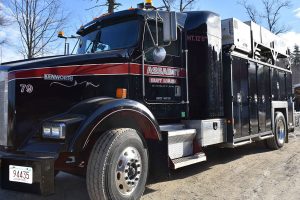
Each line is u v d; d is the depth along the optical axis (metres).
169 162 5.46
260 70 8.76
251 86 8.18
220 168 7.04
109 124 4.68
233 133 7.16
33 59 5.21
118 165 4.48
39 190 3.97
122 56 5.46
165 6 6.02
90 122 4.29
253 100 8.23
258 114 8.45
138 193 4.73
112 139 4.41
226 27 7.52
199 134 6.31
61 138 4.20
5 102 4.68
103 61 5.29
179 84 6.31
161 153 5.29
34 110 4.71
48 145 4.26
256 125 8.30
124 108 4.62
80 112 4.46
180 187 5.66
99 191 4.28
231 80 7.22
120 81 5.41
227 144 7.16
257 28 8.96
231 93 7.18
